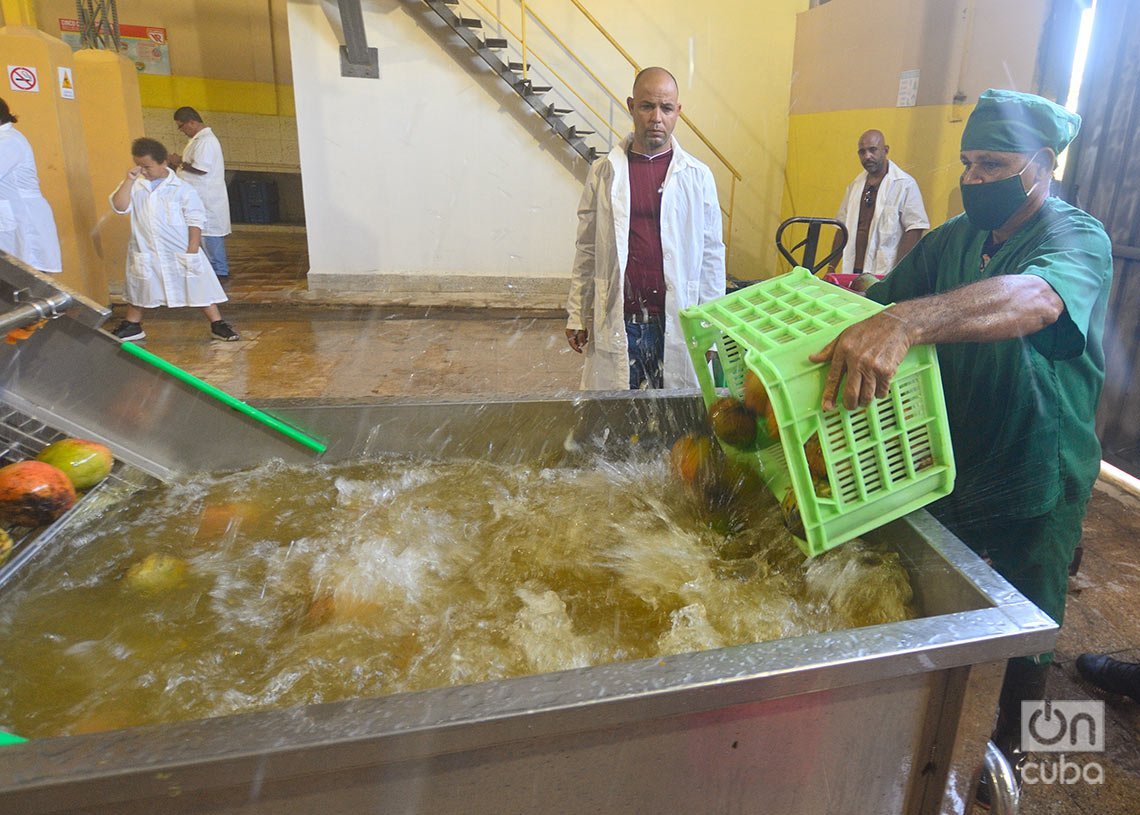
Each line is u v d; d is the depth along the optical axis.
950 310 1.04
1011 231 1.31
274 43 9.45
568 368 5.05
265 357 5.08
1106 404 3.43
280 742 0.67
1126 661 2.01
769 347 1.10
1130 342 3.28
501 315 6.42
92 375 1.38
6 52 5.05
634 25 6.65
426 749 0.71
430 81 6.23
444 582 1.17
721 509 1.37
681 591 1.16
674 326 2.73
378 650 1.00
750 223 7.41
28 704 0.89
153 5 9.12
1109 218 3.31
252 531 1.29
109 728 0.86
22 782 0.63
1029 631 0.89
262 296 6.48
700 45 6.79
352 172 6.39
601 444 1.63
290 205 10.15
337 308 6.41
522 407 1.58
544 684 0.76
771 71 6.96
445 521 1.35
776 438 1.28
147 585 1.13
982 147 1.23
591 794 0.81
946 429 1.12
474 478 1.51
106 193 6.55
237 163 9.88
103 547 1.23
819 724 0.87
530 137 6.49
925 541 1.13
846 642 0.85
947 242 1.47
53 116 5.27
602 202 2.71
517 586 1.16
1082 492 1.37
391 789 0.74
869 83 5.74
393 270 6.73
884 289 1.61
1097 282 1.17
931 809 0.99
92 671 0.96
